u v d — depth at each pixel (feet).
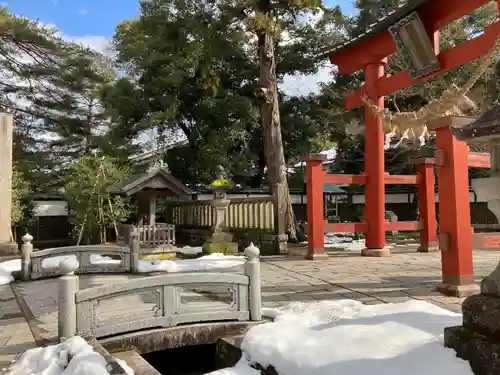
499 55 16.83
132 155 63.46
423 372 8.80
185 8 52.90
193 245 48.39
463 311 9.87
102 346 12.62
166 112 57.26
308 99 71.46
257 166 68.39
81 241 49.26
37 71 63.57
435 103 19.92
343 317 13.12
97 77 67.31
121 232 40.68
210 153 57.82
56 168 70.59
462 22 55.01
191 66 53.98
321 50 35.55
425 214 36.35
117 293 13.60
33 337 14.34
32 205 60.13
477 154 25.23
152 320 13.98
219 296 18.89
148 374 11.09
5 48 61.72
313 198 32.83
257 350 11.23
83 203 43.37
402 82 29.91
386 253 33.19
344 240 52.47
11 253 35.91
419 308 13.41
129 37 69.41
